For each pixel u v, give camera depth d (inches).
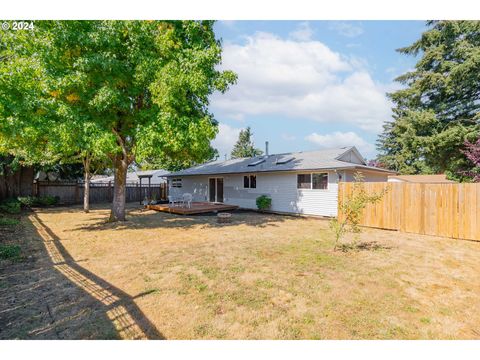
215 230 369.1
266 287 167.3
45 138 341.1
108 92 315.9
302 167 531.5
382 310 139.9
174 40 375.6
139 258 228.8
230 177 705.6
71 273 191.2
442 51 808.9
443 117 820.6
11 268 202.2
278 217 514.6
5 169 635.5
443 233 325.7
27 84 290.5
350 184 408.5
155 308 139.9
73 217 499.5
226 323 127.0
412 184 352.5
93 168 657.0
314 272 195.0
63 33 304.2
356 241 294.4
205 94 378.9
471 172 708.7
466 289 167.6
